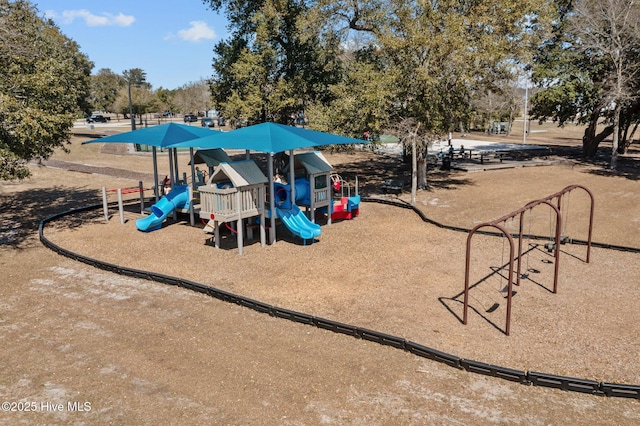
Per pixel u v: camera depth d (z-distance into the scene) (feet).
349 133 59.26
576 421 17.44
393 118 58.39
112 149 127.03
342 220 49.90
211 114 327.88
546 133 186.80
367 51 70.49
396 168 88.69
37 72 45.16
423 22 54.24
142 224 45.98
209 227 45.06
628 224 45.50
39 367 21.54
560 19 93.71
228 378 20.40
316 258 37.47
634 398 18.78
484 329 24.93
